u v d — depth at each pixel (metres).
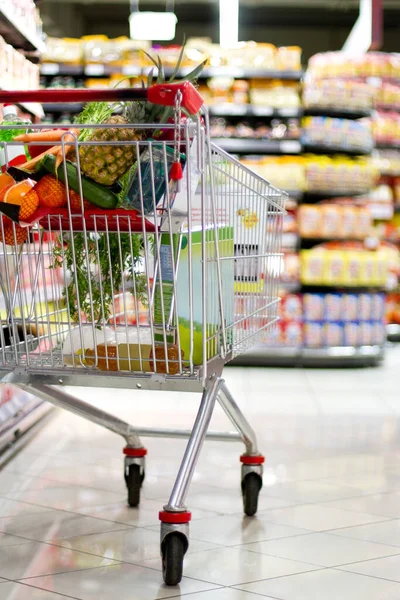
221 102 7.28
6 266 2.22
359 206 7.32
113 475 3.33
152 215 2.06
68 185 2.06
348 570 2.25
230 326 2.41
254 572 2.22
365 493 3.10
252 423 4.52
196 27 11.49
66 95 1.94
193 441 2.14
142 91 1.92
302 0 10.44
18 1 3.82
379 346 7.16
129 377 2.12
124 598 2.01
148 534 2.55
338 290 7.40
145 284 2.20
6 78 3.64
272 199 2.89
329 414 4.84
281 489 3.14
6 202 2.06
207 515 2.78
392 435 4.25
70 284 2.22
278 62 7.25
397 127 8.50
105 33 11.49
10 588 2.07
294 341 6.97
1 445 3.46
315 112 7.37
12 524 2.65
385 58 8.30
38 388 2.52
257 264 2.66
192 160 2.06
